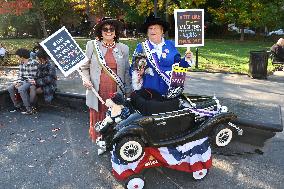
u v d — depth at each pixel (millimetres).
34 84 6766
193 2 19031
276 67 11234
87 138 5754
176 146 4230
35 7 24766
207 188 4293
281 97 7988
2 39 28531
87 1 28344
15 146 5508
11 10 21625
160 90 4277
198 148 4328
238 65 12086
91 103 4773
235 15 24828
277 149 5246
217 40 25594
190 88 8867
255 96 8094
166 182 4414
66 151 5312
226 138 4418
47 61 6887
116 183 4457
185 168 4355
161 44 4215
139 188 4180
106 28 4457
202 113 4309
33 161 5031
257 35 27406
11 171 4770
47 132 6020
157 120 4047
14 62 12891
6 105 7230
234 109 5508
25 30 33000
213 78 10039
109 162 4965
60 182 4496
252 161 4906
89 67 4691
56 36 4414
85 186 4402
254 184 4367
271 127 4875
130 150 3906
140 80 4293
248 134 5176
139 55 4219
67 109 7102
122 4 29062
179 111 4164
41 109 7137
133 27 30141
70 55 4449
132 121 3975
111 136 4055
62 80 9203
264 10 24422
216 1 26016
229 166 4777
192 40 4418
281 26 25344
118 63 4637
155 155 4188
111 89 4688
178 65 4094
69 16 31719
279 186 4324
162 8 20406
